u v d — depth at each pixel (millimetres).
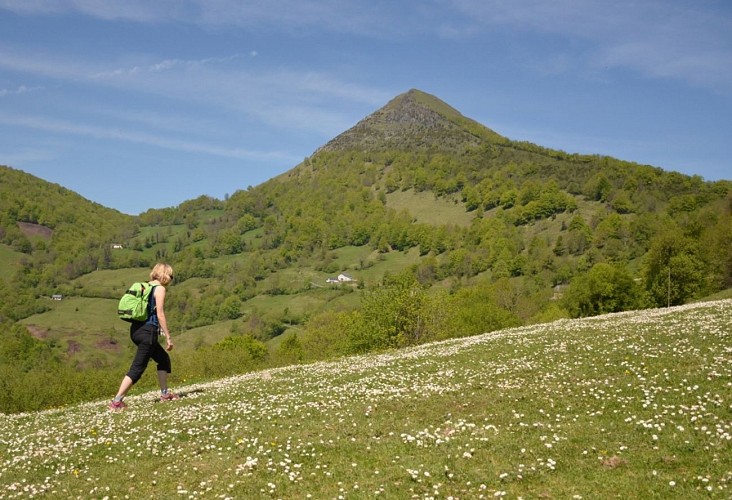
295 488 11820
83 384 53250
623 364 20422
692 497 10219
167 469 13305
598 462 12133
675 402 15609
